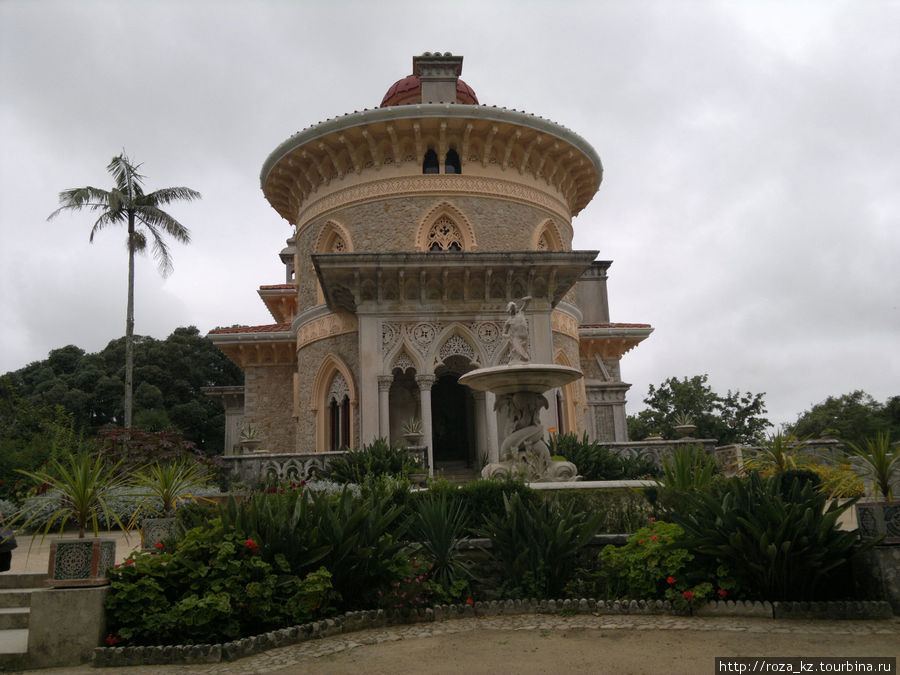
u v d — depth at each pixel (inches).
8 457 637.9
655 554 340.2
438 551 363.6
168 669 259.8
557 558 358.0
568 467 528.1
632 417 1919.3
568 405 945.5
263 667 258.4
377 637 301.9
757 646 264.2
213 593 289.6
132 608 281.7
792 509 317.7
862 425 1262.3
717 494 370.3
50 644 270.2
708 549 328.8
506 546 366.9
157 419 1656.0
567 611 335.0
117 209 1072.8
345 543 324.2
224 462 642.8
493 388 556.4
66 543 282.7
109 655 267.4
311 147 913.5
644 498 421.1
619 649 267.0
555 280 811.4
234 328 1094.4
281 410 1071.0
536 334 788.6
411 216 882.1
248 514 322.7
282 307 1285.7
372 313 778.8
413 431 735.7
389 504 398.3
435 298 793.6
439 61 952.3
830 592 328.2
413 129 876.6
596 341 1196.5
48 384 1913.1
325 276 767.7
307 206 970.7
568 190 1030.4
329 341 881.5
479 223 888.9
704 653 257.0
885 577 310.8
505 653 268.5
